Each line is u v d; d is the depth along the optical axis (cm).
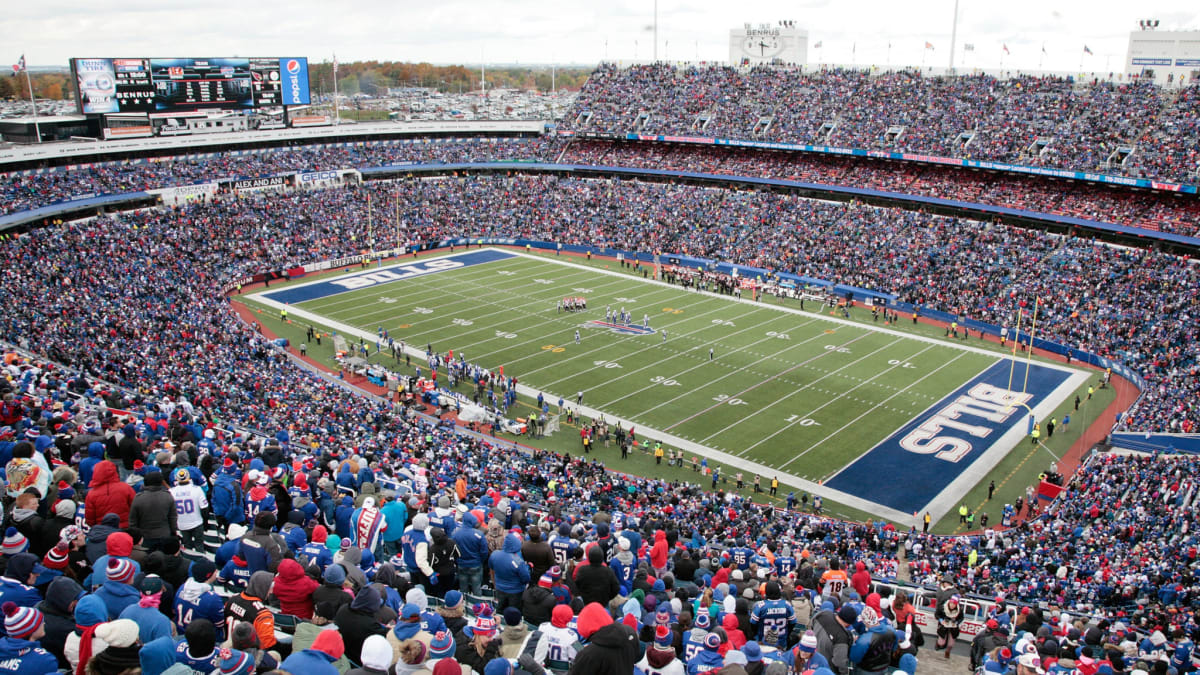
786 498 4309
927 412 5412
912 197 8694
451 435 4662
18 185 8006
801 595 1698
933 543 3716
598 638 979
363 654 1012
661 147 10781
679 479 4519
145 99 8894
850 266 8150
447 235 9875
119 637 937
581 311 7456
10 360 3216
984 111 8788
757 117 10119
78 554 1375
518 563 1490
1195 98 7862
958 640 2022
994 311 7062
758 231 9044
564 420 5266
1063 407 5541
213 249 8219
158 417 2820
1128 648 1822
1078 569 3066
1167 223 7212
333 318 7231
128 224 8119
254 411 4303
